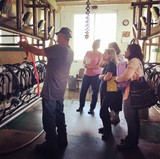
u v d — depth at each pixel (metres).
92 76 3.84
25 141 2.58
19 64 3.04
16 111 3.46
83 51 7.21
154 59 4.64
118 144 2.51
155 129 3.11
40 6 3.11
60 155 2.27
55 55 2.04
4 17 2.02
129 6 6.63
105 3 6.11
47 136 2.27
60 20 7.14
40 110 3.95
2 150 2.32
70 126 3.17
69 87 6.68
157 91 2.62
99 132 2.94
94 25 7.00
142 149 2.45
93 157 2.24
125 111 2.36
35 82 3.21
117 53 3.07
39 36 3.35
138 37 3.33
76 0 5.71
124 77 2.18
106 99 2.67
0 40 6.00
